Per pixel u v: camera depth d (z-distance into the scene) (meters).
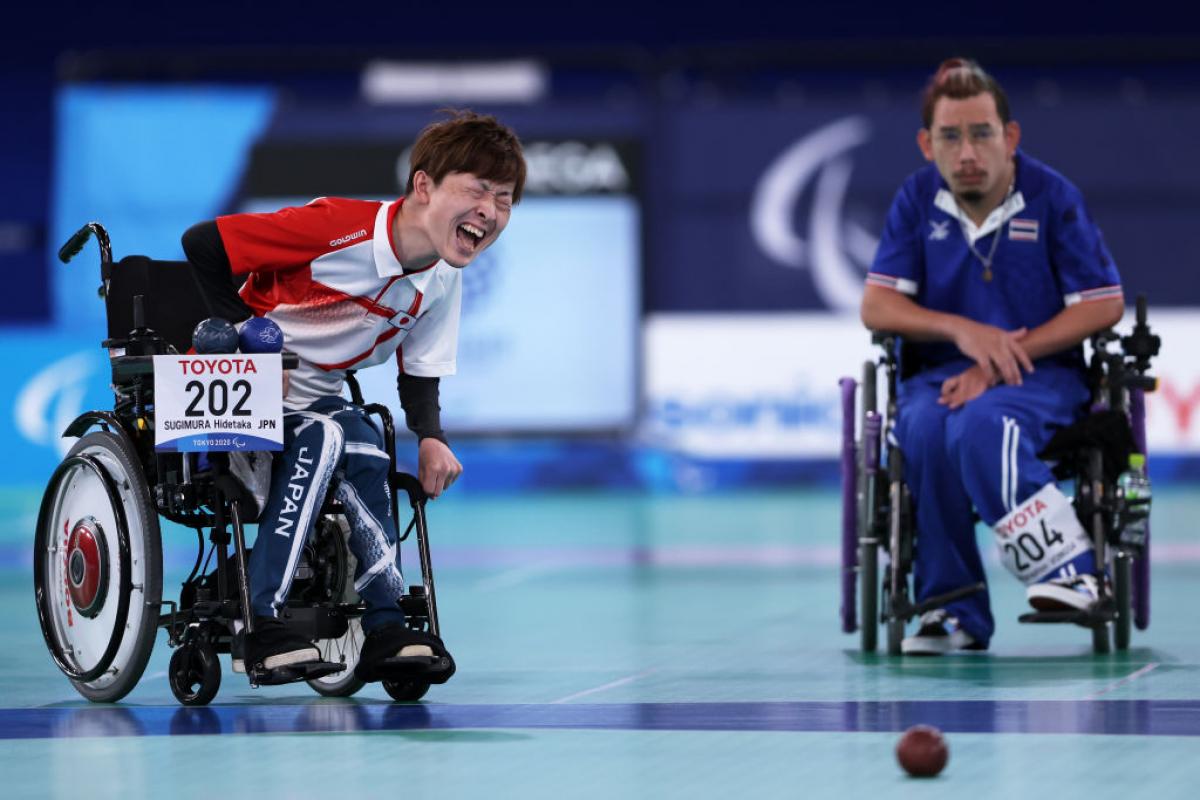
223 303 15.24
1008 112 19.81
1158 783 11.32
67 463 15.95
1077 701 15.23
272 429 14.55
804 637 21.42
